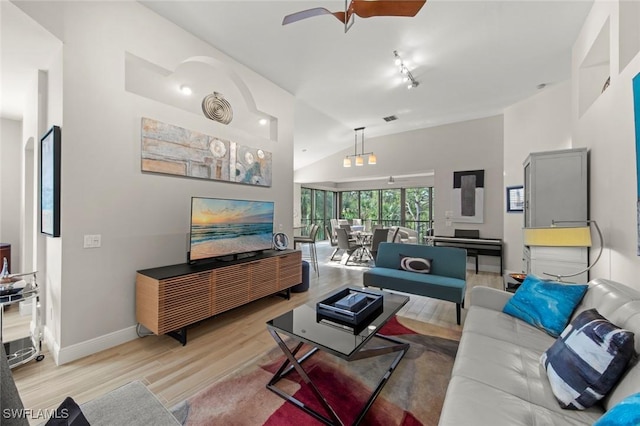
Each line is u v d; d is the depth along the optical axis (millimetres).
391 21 2795
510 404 1196
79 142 2223
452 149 5957
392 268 3809
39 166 2531
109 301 2408
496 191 5508
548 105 4332
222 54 3326
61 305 2141
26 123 3018
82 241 2244
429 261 3510
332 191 11117
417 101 4766
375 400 1748
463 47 3217
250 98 3760
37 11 1971
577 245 2252
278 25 2879
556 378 1280
